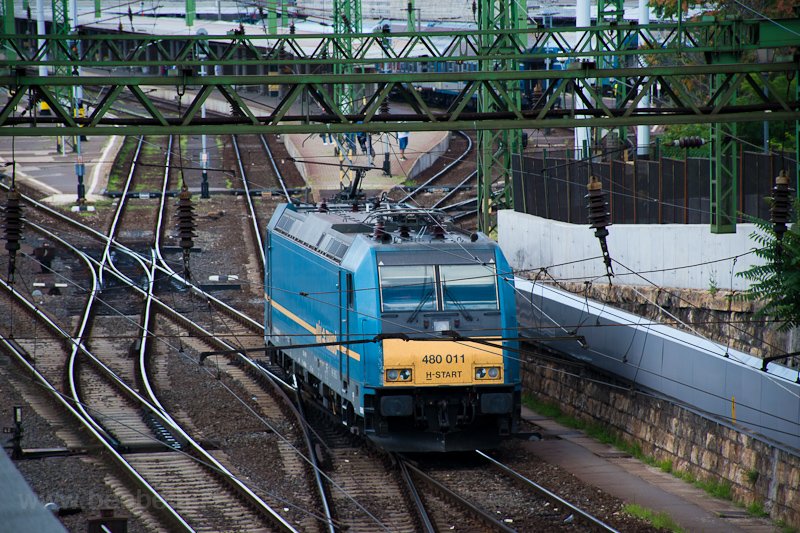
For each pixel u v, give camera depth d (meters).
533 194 122.50
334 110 61.50
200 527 59.09
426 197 185.12
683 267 85.81
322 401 88.06
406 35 108.56
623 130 128.75
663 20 152.50
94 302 128.50
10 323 118.44
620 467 73.69
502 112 65.25
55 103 58.19
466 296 75.81
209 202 187.88
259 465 73.00
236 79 59.06
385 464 74.00
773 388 61.75
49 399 90.56
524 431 84.56
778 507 60.84
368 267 75.38
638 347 78.06
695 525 59.03
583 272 102.50
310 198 187.38
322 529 58.69
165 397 93.44
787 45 81.38
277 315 101.25
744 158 89.56
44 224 169.12
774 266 63.69
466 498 65.19
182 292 135.00
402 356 73.00
